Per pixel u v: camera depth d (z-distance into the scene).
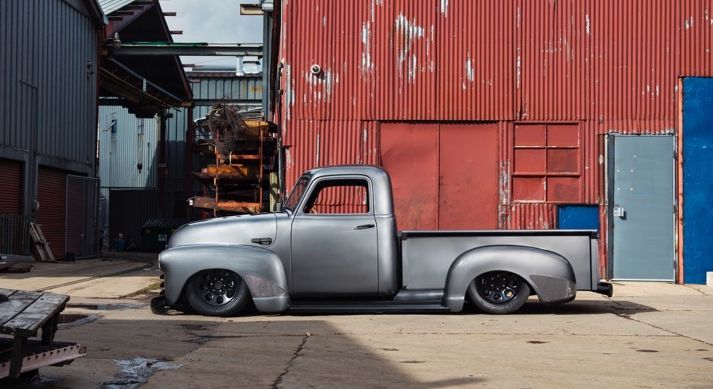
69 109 24.38
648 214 15.22
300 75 15.52
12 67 20.33
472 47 15.54
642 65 15.37
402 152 15.49
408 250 9.52
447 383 5.49
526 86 15.47
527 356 6.59
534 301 11.45
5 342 5.03
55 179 23.59
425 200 15.44
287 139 15.45
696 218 15.16
